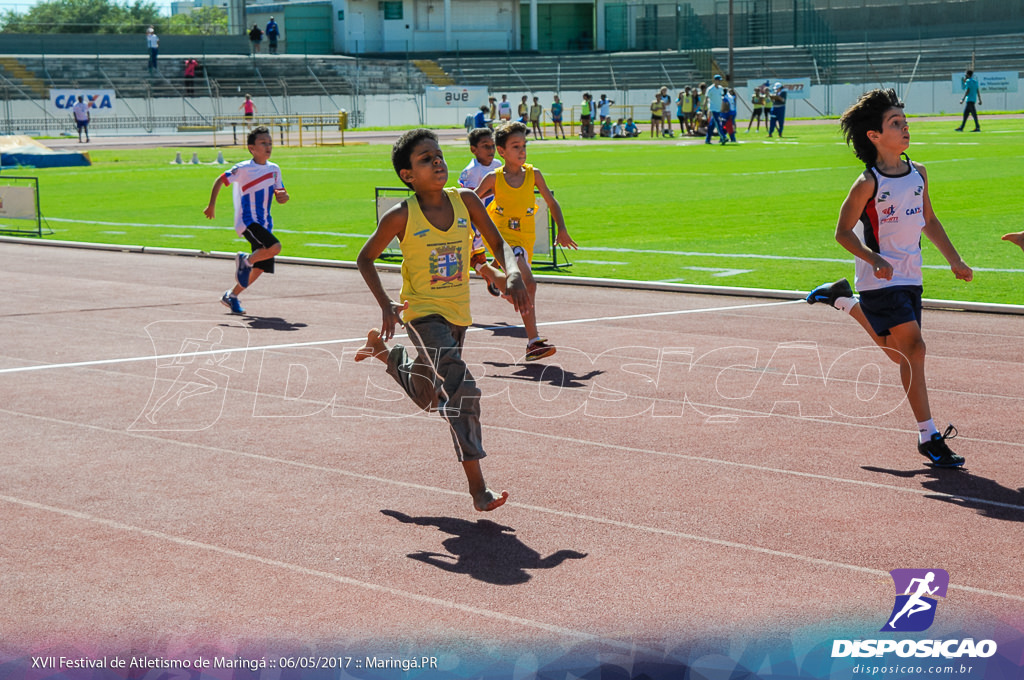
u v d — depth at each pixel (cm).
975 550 447
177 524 486
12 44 5844
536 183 895
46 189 2650
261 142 1009
